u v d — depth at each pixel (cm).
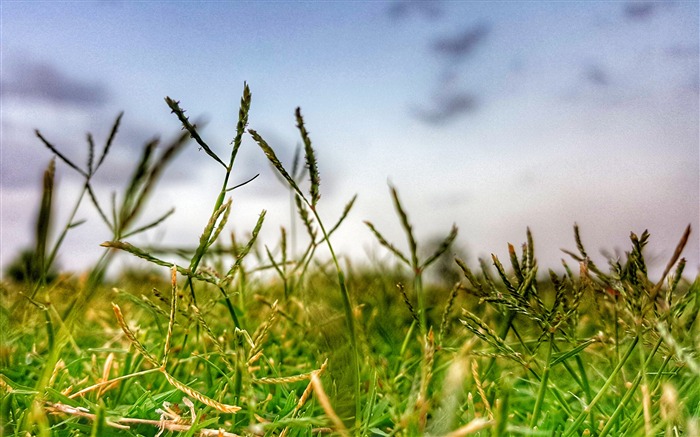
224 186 31
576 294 33
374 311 65
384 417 35
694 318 36
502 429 24
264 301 56
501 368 52
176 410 36
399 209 42
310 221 40
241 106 30
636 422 34
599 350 57
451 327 59
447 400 27
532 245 35
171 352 49
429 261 43
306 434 35
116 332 61
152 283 73
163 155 43
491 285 36
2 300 57
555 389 42
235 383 36
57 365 45
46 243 46
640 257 32
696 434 29
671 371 41
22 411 38
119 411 39
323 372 37
